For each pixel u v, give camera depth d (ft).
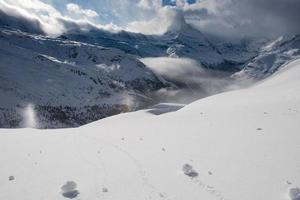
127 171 48.91
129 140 68.59
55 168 55.36
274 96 89.66
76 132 88.43
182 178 43.24
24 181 51.49
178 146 57.67
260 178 39.91
